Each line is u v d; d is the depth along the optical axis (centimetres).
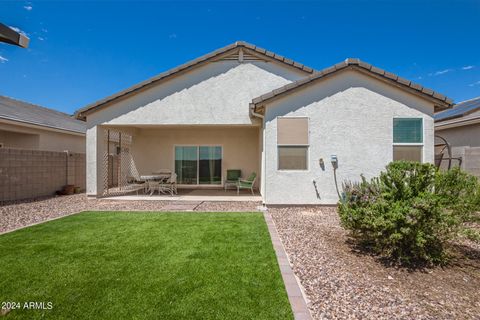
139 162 1595
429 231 457
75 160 1505
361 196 534
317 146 987
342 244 574
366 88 986
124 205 1056
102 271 430
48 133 1590
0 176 1094
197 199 1202
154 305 334
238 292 365
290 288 375
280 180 988
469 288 389
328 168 984
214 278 406
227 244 567
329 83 991
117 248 540
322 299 356
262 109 1041
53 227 704
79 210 958
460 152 1227
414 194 484
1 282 393
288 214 884
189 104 1171
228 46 1163
